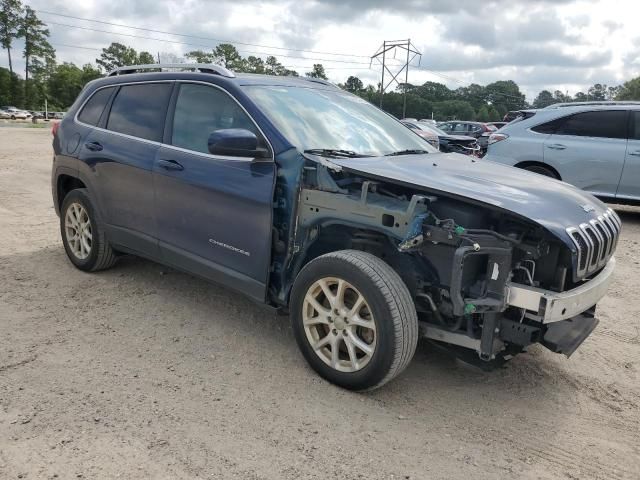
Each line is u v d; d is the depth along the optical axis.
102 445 2.72
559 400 3.41
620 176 8.28
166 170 4.09
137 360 3.61
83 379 3.33
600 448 2.94
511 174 3.83
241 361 3.65
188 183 3.93
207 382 3.37
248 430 2.90
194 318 4.30
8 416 2.91
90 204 4.90
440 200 3.13
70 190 5.43
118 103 4.78
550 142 8.72
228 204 3.70
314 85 4.59
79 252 5.20
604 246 3.35
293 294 3.45
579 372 3.78
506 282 2.91
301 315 3.42
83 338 3.88
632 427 3.15
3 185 9.95
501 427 3.09
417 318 3.17
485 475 2.67
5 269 5.23
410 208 3.01
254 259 3.63
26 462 2.57
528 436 3.02
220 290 4.89
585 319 3.59
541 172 8.87
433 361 3.81
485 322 3.04
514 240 2.91
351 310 3.22
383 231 3.12
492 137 9.38
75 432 2.81
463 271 2.96
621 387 3.60
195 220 3.96
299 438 2.85
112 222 4.72
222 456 2.68
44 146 19.06
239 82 3.95
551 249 3.00
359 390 3.27
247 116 3.74
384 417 3.09
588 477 2.71
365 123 4.33
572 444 2.96
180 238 4.12
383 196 3.22
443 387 3.48
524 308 2.94
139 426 2.88
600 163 8.37
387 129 4.47
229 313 4.42
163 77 4.44
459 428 3.05
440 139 11.41
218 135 3.37
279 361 3.67
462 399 3.35
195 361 3.63
